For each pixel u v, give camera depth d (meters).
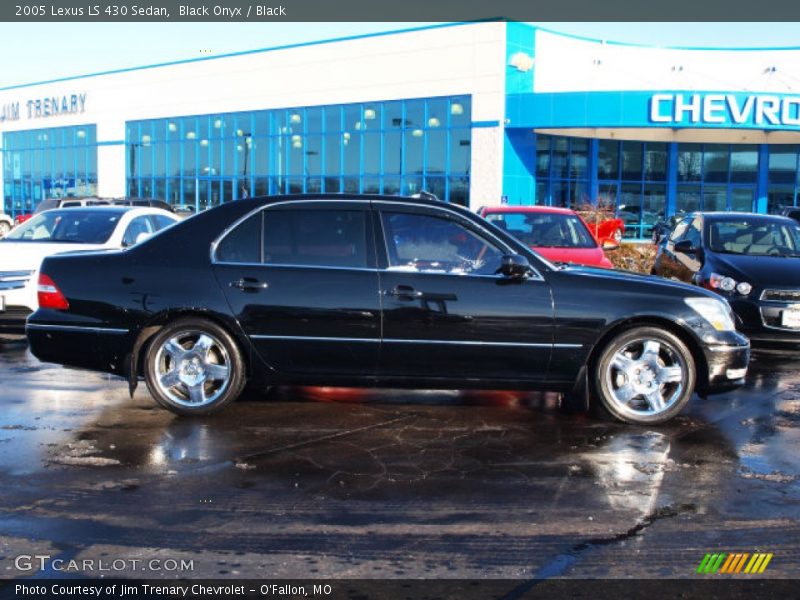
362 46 31.78
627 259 16.19
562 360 6.07
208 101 36.97
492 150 28.72
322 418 6.29
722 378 6.20
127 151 40.66
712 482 4.94
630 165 31.89
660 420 6.18
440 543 4.02
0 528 4.13
